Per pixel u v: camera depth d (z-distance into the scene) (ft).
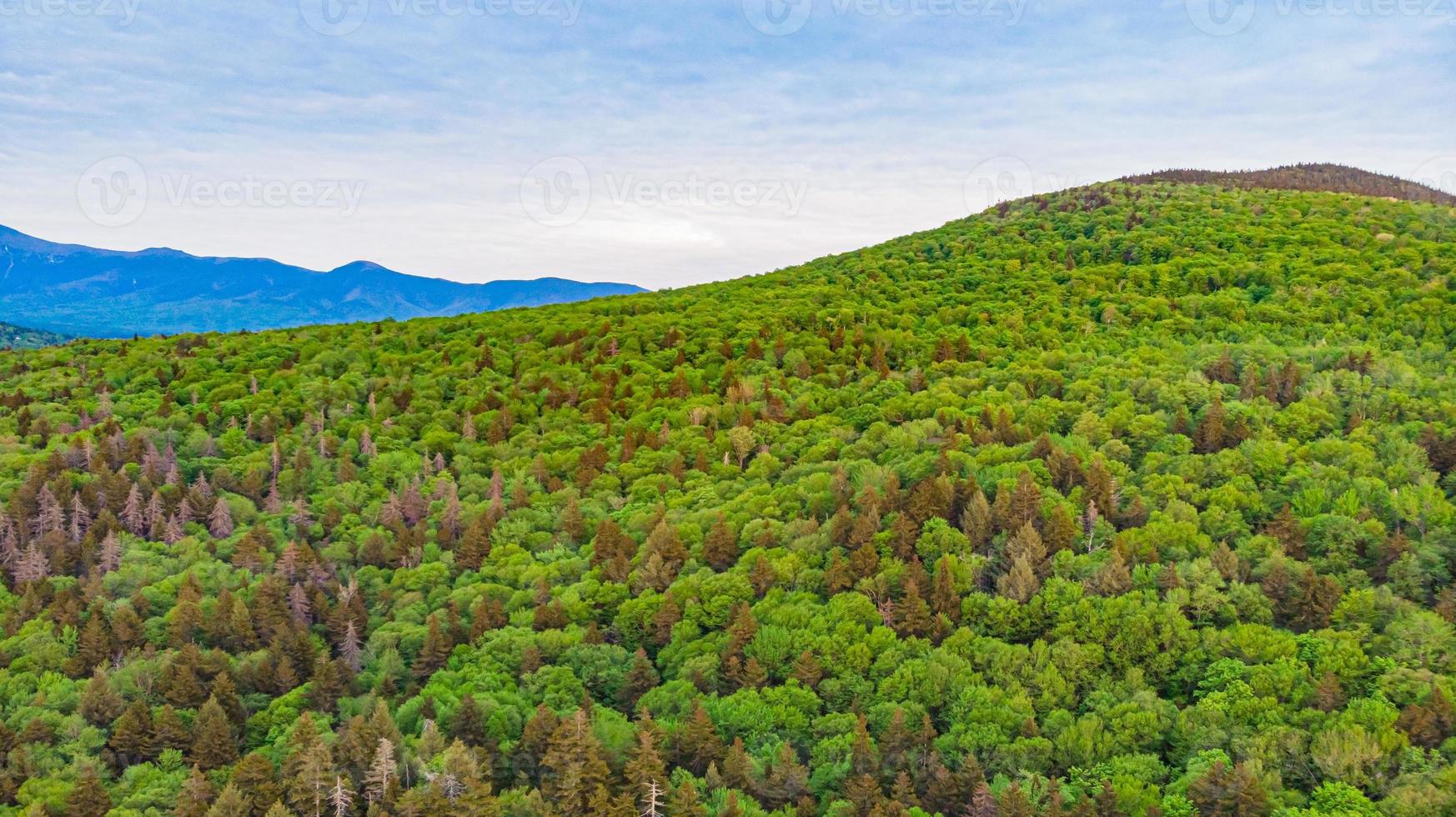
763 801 271.28
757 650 323.78
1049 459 407.23
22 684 333.21
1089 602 319.88
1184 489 381.60
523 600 384.27
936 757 275.18
